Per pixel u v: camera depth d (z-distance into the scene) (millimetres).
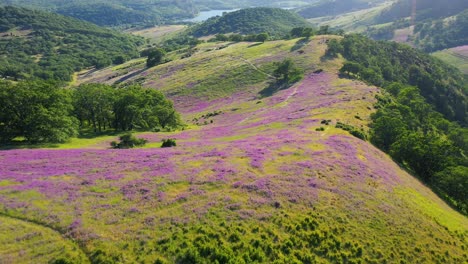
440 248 32188
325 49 155875
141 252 25703
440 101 136750
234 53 183125
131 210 31078
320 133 59906
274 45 181750
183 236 27609
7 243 26094
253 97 123562
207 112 117375
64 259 24344
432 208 41281
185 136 73750
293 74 128375
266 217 30906
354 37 177875
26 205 31453
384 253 29438
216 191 35094
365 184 40000
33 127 64500
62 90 84188
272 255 26953
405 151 60156
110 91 89188
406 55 174125
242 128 78062
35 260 24438
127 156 47438
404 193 41688
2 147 59844
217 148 51156
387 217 34250
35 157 47156
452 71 181875
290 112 86250
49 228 28359
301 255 27328
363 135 61750
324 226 30828
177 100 137500
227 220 30094
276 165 42562
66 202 32344
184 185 36562
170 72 173500
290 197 34406
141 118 91312
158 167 42156
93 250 25547
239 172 39625
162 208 31734
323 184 37844
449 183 53625
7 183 36531
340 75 122500
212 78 149750
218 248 26469
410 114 81500
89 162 44438
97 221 29266
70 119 71812
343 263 27625
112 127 90688
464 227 38969
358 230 31344
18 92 65812
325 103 87938
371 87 104688
